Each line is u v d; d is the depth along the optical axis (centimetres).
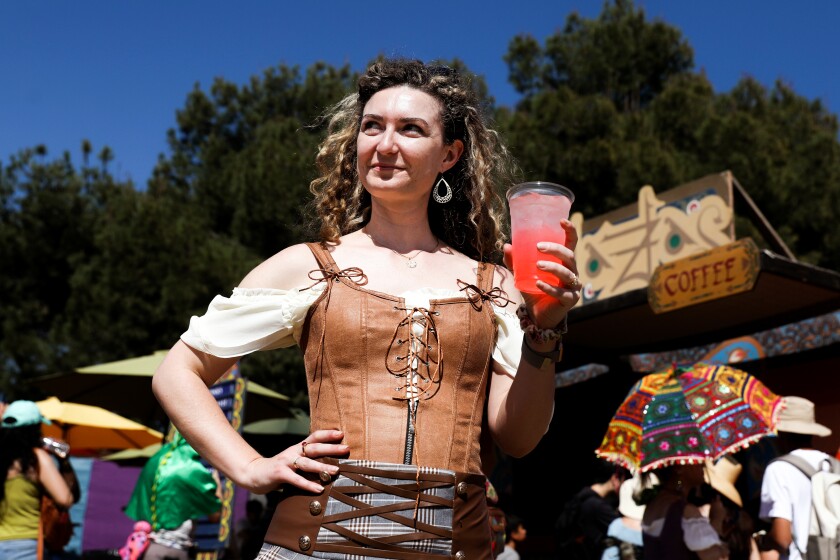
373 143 212
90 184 2423
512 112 2136
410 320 195
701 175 1717
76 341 1983
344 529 179
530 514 1008
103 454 1755
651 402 471
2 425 577
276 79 2444
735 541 494
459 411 193
